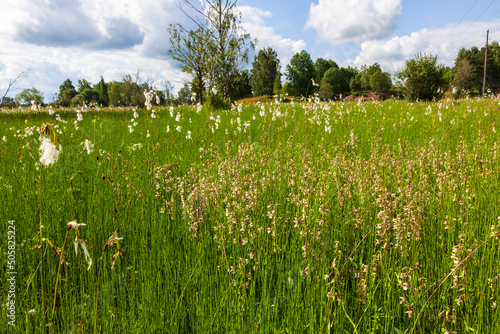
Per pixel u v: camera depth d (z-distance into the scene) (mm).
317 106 10734
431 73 22625
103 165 4906
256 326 2125
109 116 14367
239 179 3523
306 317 2250
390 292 2375
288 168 4383
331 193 3561
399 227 2404
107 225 3391
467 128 7816
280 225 3285
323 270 2443
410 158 4965
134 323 2236
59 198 3826
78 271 2797
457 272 2166
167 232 3334
